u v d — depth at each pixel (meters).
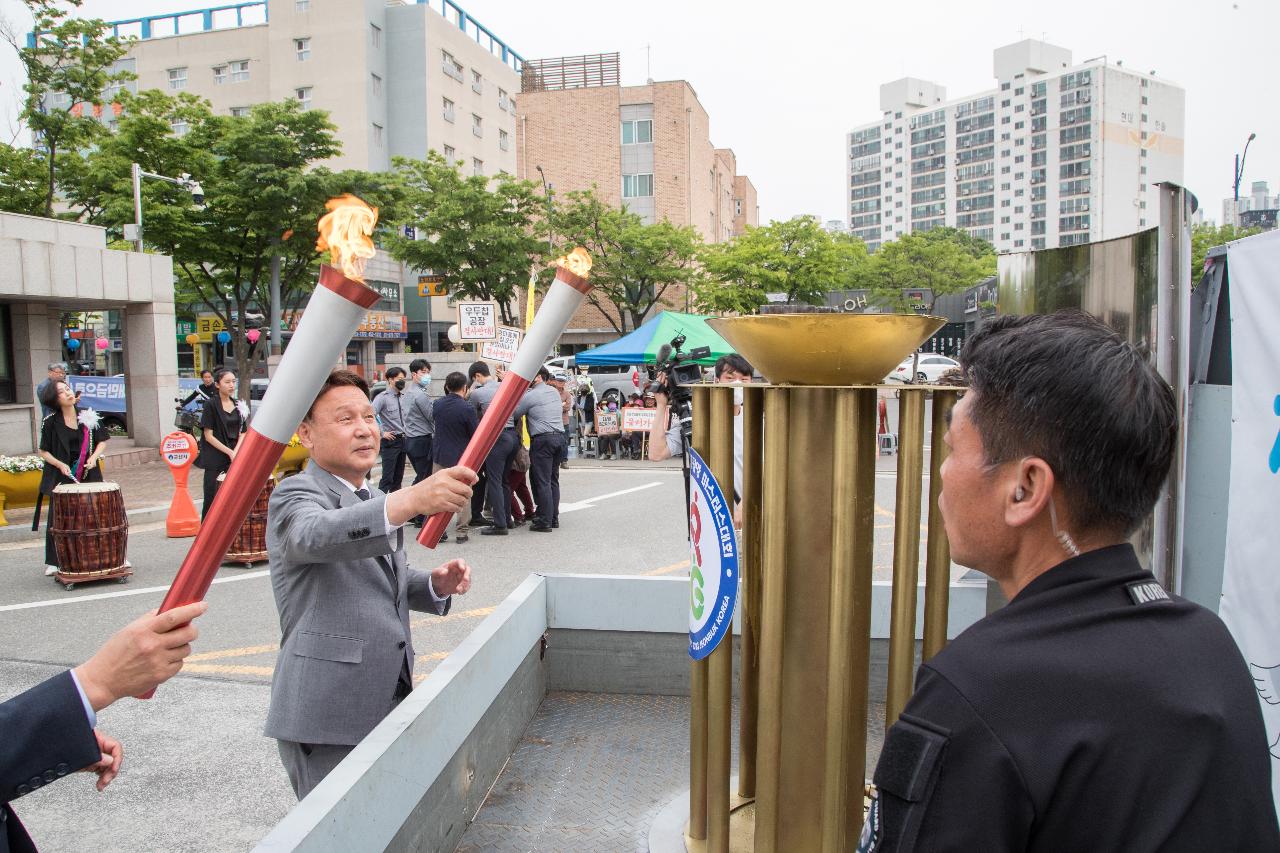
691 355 6.51
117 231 18.91
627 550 7.87
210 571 1.17
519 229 26.44
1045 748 0.80
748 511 1.79
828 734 1.52
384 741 1.65
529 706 2.71
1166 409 0.91
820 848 1.60
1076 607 0.89
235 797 3.40
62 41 16.06
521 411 8.71
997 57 134.25
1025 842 0.80
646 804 2.23
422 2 42.94
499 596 6.26
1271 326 2.08
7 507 9.08
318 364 1.13
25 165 17.50
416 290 41.69
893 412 13.85
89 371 33.19
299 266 21.69
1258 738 0.86
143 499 10.77
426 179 26.00
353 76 39.09
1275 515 2.05
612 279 28.55
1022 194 126.62
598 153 37.41
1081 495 0.90
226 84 41.75
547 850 2.03
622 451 16.45
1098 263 2.54
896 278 35.50
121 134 18.97
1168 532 2.22
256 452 1.15
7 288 12.20
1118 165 118.69
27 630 5.55
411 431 9.29
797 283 28.58
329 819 1.38
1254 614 2.11
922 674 0.91
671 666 2.89
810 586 1.57
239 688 4.51
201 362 34.31
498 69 47.78
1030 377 0.92
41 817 3.25
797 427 1.55
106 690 1.11
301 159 19.98
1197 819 0.78
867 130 151.25
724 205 49.41
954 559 1.03
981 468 0.96
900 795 0.84
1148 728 0.80
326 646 2.05
